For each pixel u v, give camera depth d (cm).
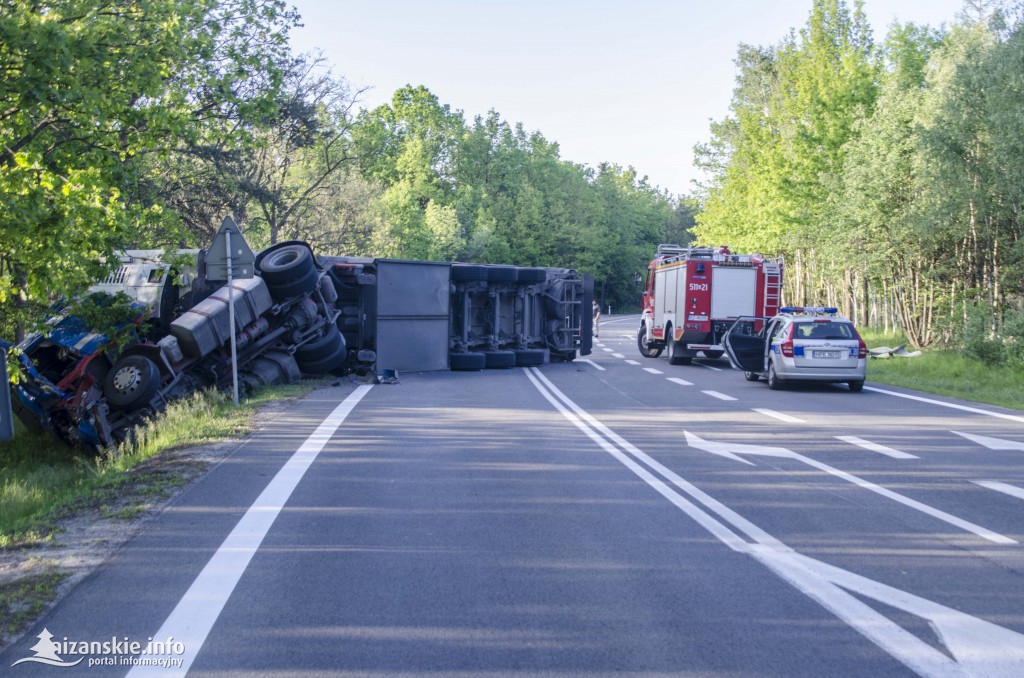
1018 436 1291
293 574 602
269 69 1839
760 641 482
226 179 2838
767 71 5969
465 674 438
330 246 4356
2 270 1221
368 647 472
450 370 2466
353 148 4175
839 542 694
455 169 8844
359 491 876
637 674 439
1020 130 2477
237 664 450
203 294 1719
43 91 1104
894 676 436
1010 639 486
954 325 2888
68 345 1441
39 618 516
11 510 864
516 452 1120
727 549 671
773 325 2081
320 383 1995
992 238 2853
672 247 3272
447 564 628
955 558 650
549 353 2892
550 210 8850
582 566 625
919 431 1339
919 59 3697
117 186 1448
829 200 3775
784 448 1170
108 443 1333
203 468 988
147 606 536
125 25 1265
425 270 2355
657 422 1427
